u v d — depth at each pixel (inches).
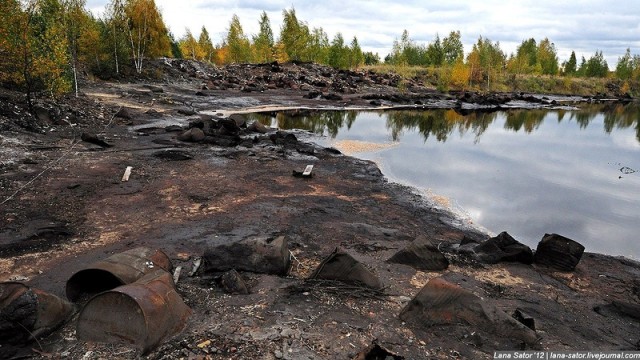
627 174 714.2
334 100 1648.6
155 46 1621.6
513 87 2832.2
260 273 270.2
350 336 202.8
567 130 1248.2
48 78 751.7
